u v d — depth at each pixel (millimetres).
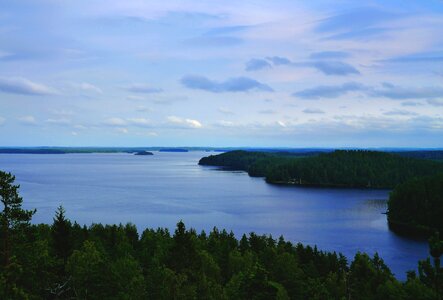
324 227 164000
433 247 36281
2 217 45250
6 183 46000
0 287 39000
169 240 98125
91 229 107812
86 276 52312
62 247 65250
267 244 104312
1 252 45031
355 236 148375
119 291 55031
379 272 73000
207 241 100812
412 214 170125
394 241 141000
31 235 56625
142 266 81812
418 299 54844
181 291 54469
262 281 52750
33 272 46156
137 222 174000
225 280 78750
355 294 66250
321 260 86500
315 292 66250
